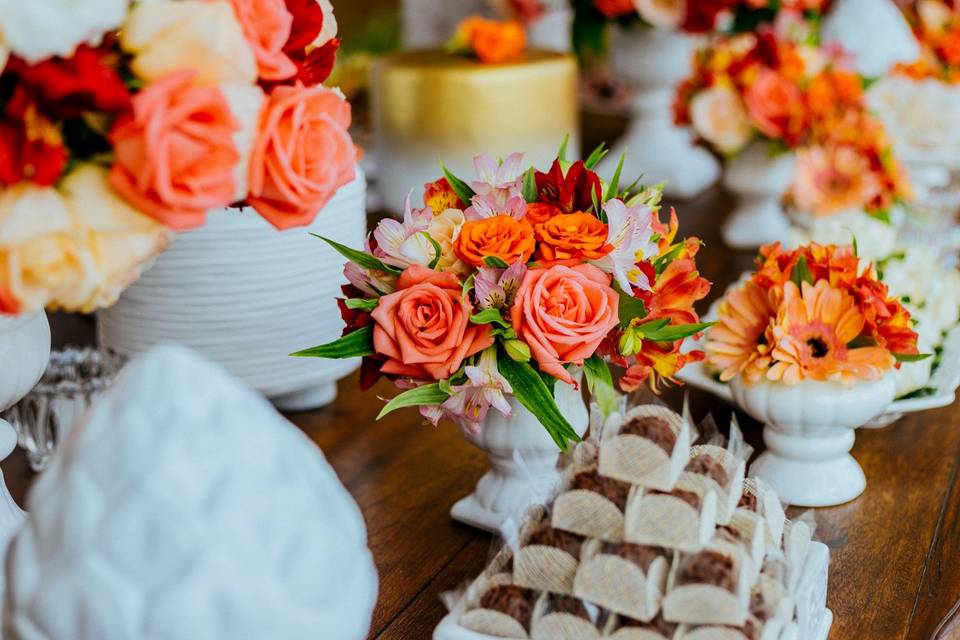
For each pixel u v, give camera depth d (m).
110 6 0.78
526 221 0.96
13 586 0.72
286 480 0.74
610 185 1.00
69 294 0.81
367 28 2.46
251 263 1.11
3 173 0.79
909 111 1.71
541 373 0.97
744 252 1.62
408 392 0.95
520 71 1.54
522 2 2.17
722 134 1.58
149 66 0.80
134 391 0.73
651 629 0.83
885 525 1.06
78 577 0.71
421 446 1.16
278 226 0.86
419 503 1.08
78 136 0.81
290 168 0.84
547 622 0.84
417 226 0.97
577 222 0.96
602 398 0.93
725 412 1.20
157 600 0.70
